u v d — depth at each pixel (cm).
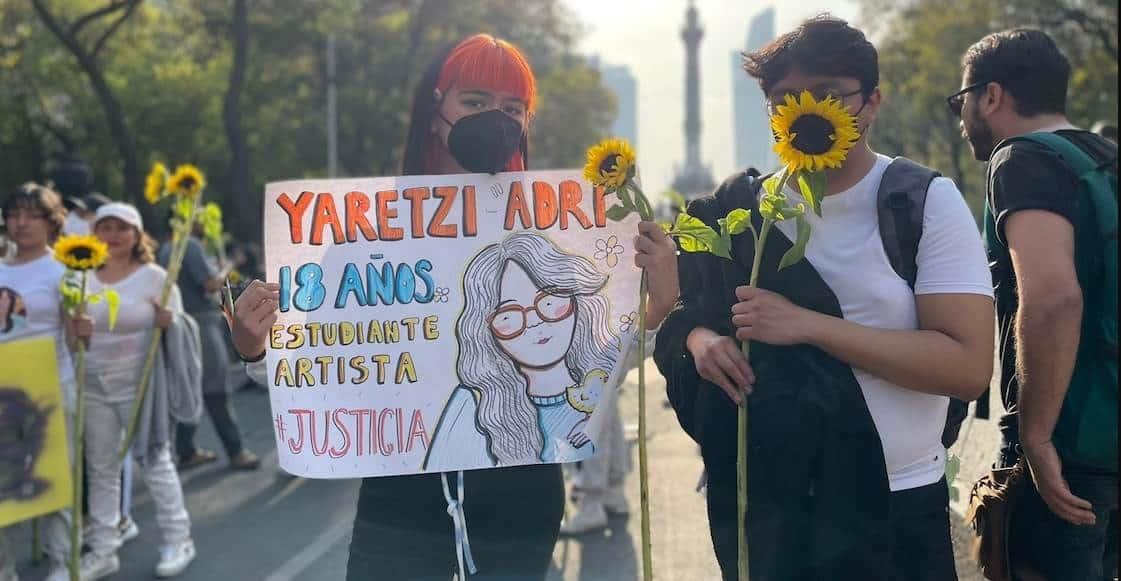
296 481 599
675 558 321
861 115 182
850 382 180
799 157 166
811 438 180
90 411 415
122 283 423
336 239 211
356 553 214
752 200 194
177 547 430
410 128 222
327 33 2397
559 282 214
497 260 213
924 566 187
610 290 215
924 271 180
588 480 459
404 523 211
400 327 212
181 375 438
